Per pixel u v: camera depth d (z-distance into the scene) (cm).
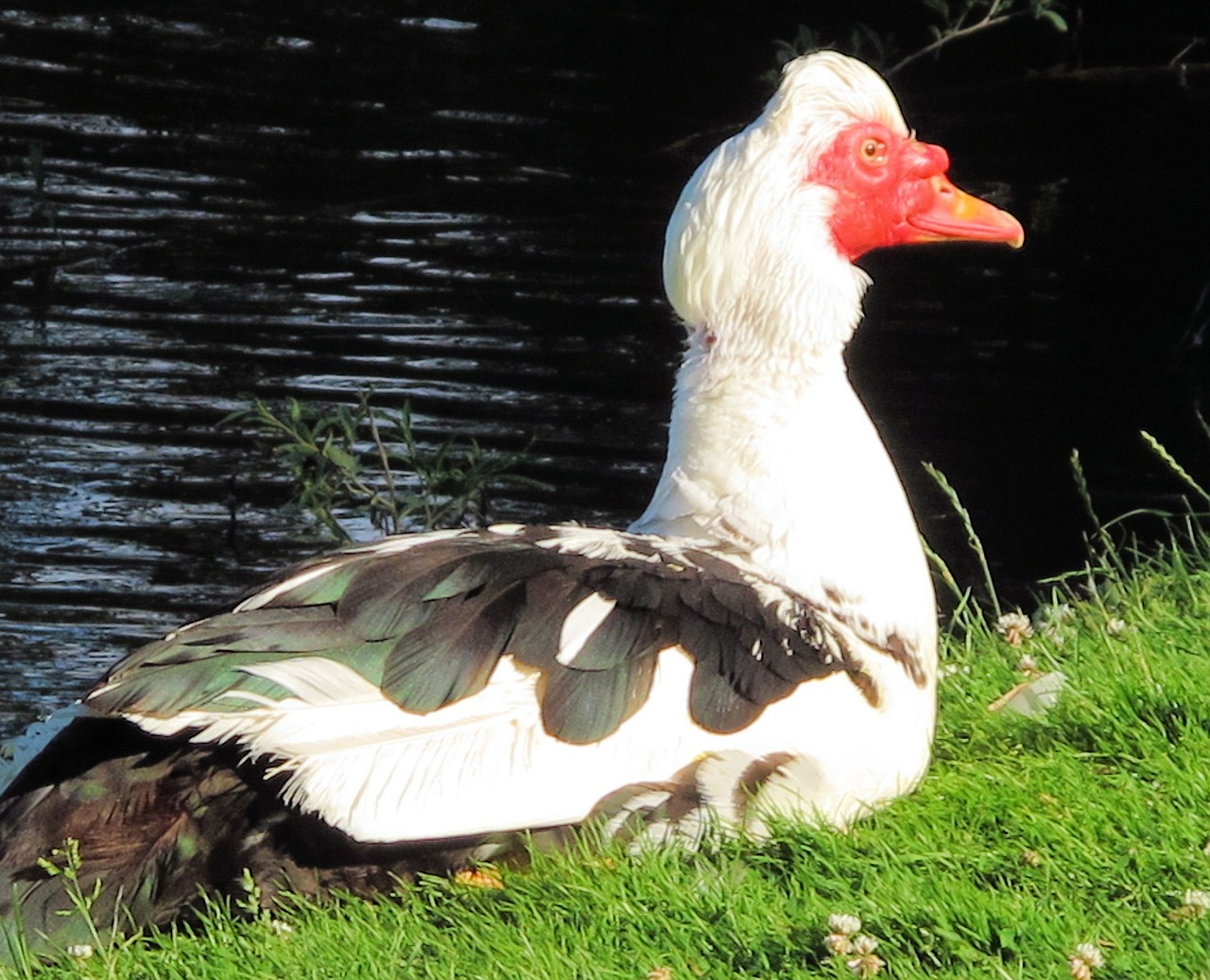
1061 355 1741
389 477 1223
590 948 595
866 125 732
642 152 2198
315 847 617
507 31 2584
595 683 624
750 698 644
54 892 607
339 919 608
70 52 2472
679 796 627
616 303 1823
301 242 1952
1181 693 745
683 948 593
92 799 616
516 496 1453
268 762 602
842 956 574
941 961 582
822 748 654
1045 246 1978
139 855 612
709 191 722
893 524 709
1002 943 582
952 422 1617
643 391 1644
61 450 1540
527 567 648
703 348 727
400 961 592
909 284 1902
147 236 1952
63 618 1305
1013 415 1628
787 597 678
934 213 748
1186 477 991
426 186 2103
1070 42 2406
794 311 709
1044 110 2314
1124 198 2091
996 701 802
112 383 1650
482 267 1898
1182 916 593
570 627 631
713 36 2517
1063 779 698
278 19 2633
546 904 613
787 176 720
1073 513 1464
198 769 615
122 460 1529
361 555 654
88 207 2012
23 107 2278
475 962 589
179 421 1589
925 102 2344
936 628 721
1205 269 1917
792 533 694
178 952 598
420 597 628
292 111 2308
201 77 2414
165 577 1359
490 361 1697
